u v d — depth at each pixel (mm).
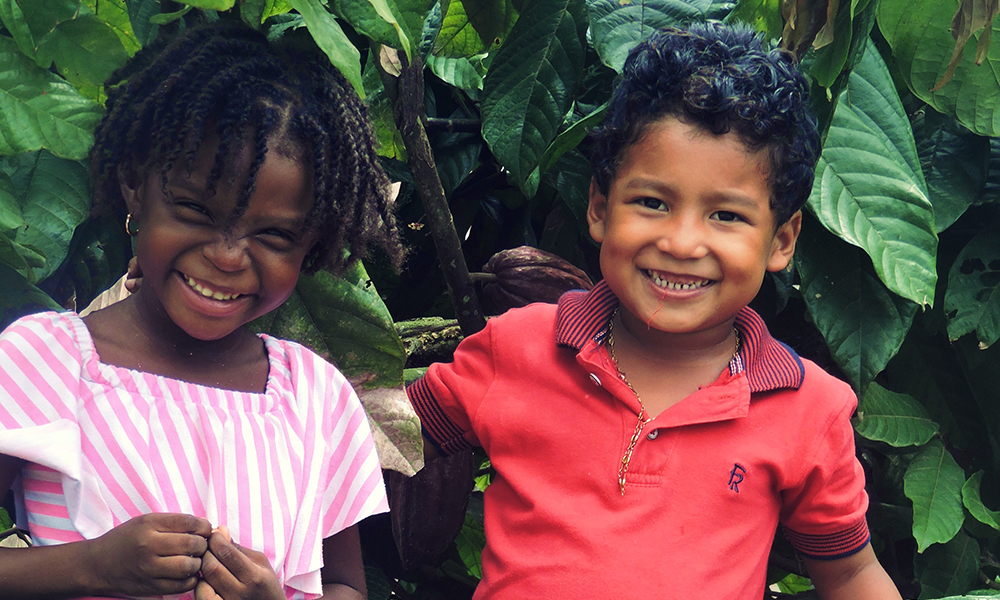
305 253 1049
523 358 1261
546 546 1172
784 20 1371
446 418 1328
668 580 1118
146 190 980
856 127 1552
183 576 881
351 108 1080
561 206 1922
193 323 984
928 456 1738
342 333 1352
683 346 1217
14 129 1163
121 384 984
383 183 1149
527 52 1500
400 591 1896
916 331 1838
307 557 1050
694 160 1105
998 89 1569
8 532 1259
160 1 1288
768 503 1191
